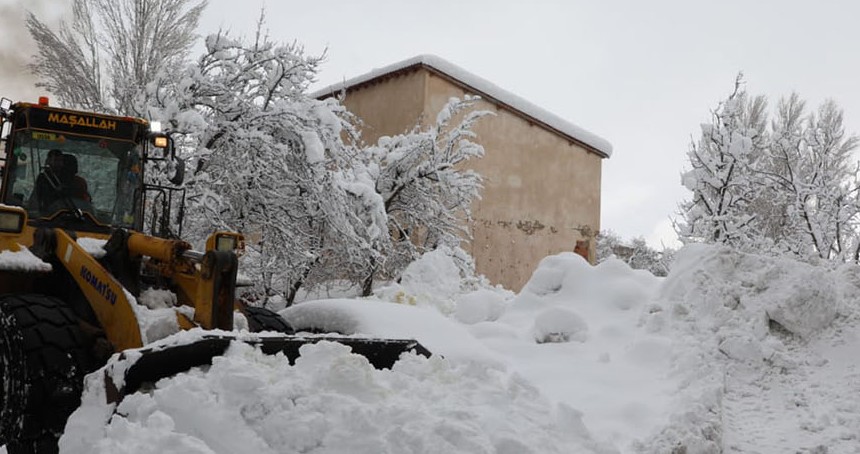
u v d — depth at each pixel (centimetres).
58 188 571
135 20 1501
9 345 438
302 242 1131
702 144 1398
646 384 569
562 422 402
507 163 1773
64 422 425
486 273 1719
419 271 1069
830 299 683
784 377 621
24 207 565
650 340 626
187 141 1096
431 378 424
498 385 428
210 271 477
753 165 1414
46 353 427
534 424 388
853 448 489
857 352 648
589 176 1928
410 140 1319
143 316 464
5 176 573
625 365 611
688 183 1362
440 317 648
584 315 722
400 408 359
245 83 1178
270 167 1095
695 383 567
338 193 1092
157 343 406
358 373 382
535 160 1825
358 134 1258
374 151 1302
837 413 547
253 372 379
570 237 1881
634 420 491
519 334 707
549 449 368
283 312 647
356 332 594
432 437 341
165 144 609
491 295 799
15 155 575
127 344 459
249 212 1121
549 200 1847
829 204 1334
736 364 627
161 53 1495
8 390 433
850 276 752
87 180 583
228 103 1141
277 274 1127
